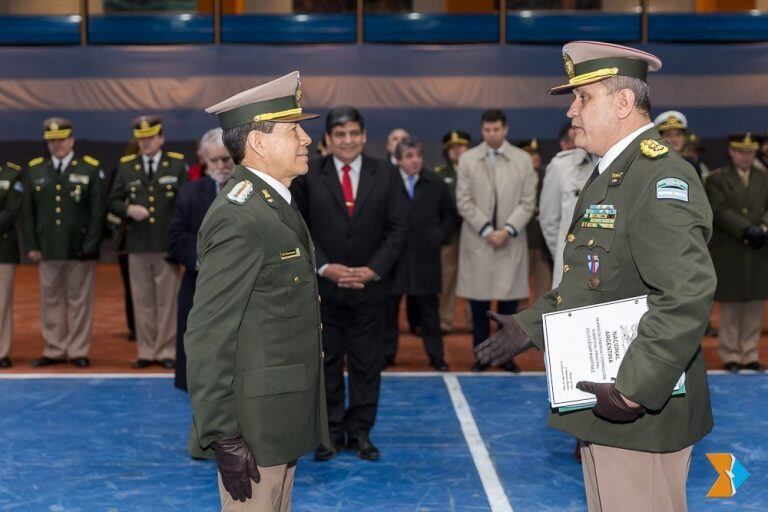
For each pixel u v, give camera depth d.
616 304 2.67
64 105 15.46
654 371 2.46
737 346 7.75
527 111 15.41
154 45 15.73
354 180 5.32
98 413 6.39
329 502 4.71
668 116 7.76
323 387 3.13
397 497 4.78
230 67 15.51
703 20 15.66
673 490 2.88
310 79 15.47
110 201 8.05
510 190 7.62
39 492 4.84
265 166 2.96
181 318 5.74
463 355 8.62
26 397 6.85
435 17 15.77
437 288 7.81
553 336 2.71
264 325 2.85
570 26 15.78
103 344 9.29
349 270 5.13
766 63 15.27
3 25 15.70
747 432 5.87
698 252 2.50
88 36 15.78
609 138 2.83
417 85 15.46
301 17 15.77
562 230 5.37
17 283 14.41
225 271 2.76
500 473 5.16
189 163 15.57
